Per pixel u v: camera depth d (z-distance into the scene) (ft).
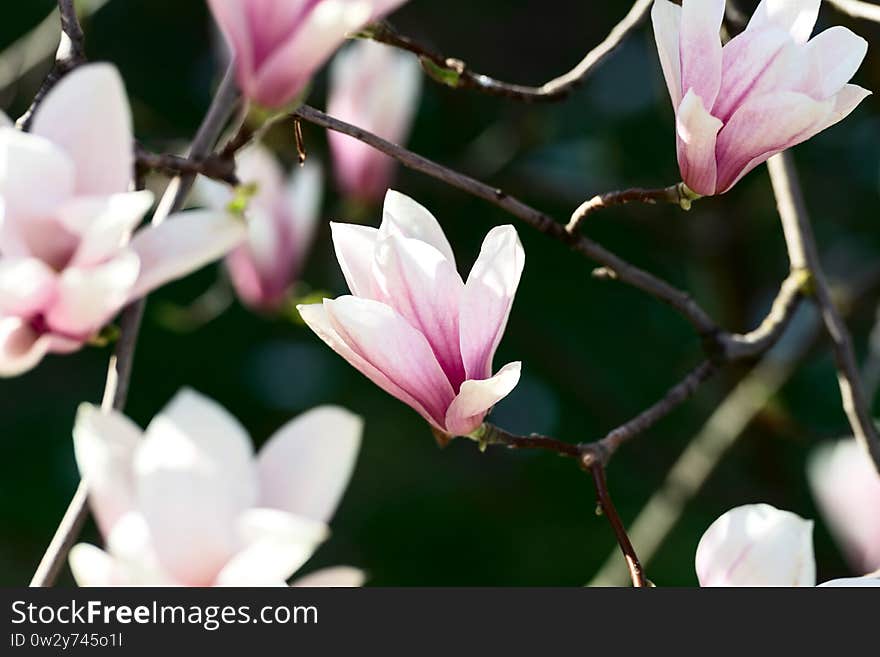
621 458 11.26
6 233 5.32
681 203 5.77
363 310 5.56
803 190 11.59
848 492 6.24
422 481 13.12
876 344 7.37
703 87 5.66
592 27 12.74
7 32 13.25
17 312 5.34
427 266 5.58
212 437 5.26
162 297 13.57
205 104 12.97
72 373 14.51
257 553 5.21
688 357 10.12
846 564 9.64
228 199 6.97
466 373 5.61
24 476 13.71
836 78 5.65
